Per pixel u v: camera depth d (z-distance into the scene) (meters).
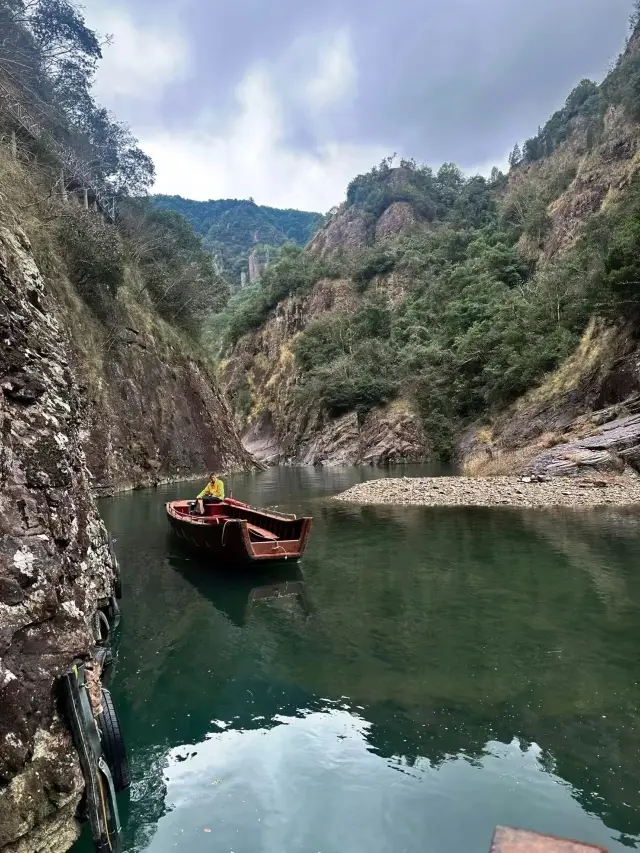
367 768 4.16
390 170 93.94
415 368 46.59
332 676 5.70
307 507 17.59
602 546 10.74
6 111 22.00
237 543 9.30
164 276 34.44
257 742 4.56
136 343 27.27
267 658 6.19
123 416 24.17
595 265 27.72
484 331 40.66
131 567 10.14
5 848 2.80
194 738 4.64
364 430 47.09
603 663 5.80
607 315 23.91
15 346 4.70
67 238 22.72
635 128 42.53
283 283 72.81
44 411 4.64
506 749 4.34
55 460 4.47
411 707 5.02
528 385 32.59
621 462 19.00
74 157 29.86
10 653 3.22
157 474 25.72
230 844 3.43
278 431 59.97
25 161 22.34
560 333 31.52
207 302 40.00
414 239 68.62
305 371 58.03
